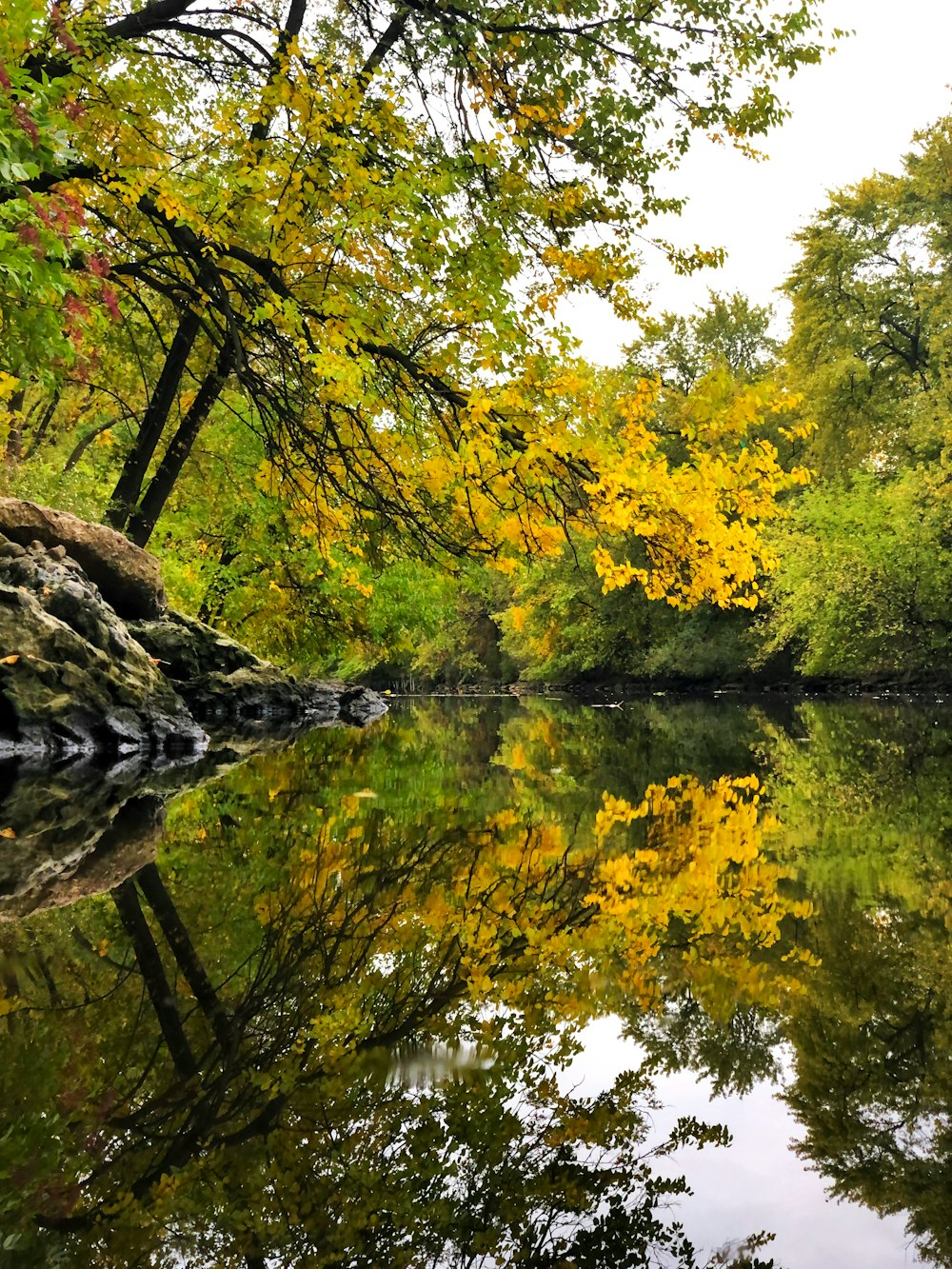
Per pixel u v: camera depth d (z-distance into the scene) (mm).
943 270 24516
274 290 5871
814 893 3316
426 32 6824
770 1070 1797
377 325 5746
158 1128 1564
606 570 5461
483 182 6480
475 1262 1197
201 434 14727
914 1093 1672
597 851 4156
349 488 6555
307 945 2650
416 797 6066
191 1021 2049
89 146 6203
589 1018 2092
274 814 5211
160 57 7625
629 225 6648
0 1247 1230
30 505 10000
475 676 49469
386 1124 1584
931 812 5430
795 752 9789
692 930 2820
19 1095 1677
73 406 15273
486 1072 1805
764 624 28781
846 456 26891
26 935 2715
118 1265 1171
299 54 5246
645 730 13820
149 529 11062
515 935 2775
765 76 6684
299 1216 1316
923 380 26312
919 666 22328
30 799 5645
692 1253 1198
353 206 5328
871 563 21734
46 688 8008
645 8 6578
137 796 5867
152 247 7113
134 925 2838
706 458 5039
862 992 2211
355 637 18703
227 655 13992
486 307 5258
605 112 6859
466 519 6082
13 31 4680
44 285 4648
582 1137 1538
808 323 27688
